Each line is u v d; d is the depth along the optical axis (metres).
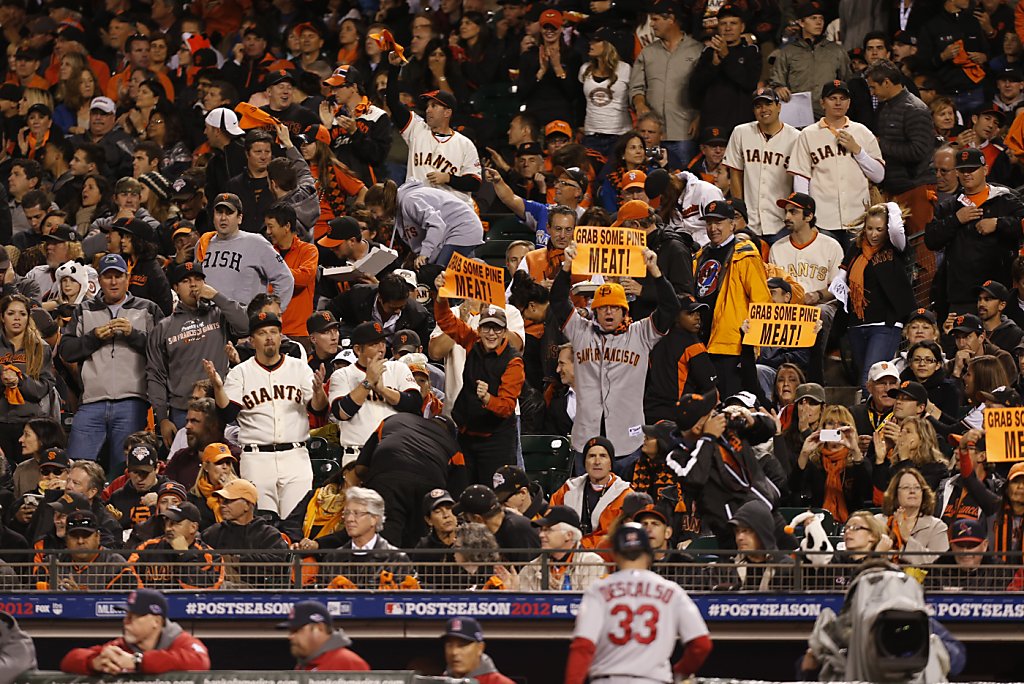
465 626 31.78
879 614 31.25
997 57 68.75
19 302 48.28
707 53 62.12
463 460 43.19
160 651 32.03
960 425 44.75
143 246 51.22
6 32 78.31
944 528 39.28
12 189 62.44
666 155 61.25
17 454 47.81
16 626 33.84
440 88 67.12
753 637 37.88
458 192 58.25
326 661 31.31
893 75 58.94
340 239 51.75
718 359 47.91
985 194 54.19
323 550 38.16
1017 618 37.53
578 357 46.25
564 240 51.78
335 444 47.44
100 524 41.38
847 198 57.56
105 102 67.00
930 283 56.72
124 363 47.66
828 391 51.25
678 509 40.72
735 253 48.00
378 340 43.47
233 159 58.06
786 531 39.28
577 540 39.19
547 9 66.88
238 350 47.47
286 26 74.50
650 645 29.06
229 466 41.22
